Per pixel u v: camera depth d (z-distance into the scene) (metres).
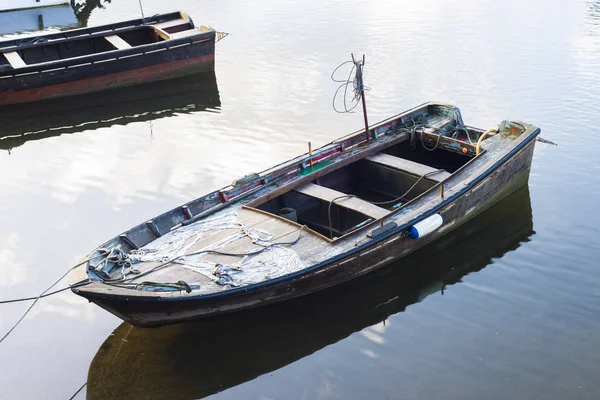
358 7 25.70
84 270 8.79
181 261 9.45
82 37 20.39
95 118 17.83
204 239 9.98
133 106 18.41
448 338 9.47
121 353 9.36
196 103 18.22
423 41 21.33
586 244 11.40
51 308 10.34
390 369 8.95
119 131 16.89
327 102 17.53
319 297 10.16
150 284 8.80
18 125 17.48
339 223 11.52
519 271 10.84
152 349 9.43
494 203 12.51
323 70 19.50
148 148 15.75
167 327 9.76
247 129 16.38
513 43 20.84
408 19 23.77
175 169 14.59
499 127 13.03
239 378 8.92
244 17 24.95
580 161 14.04
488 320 9.79
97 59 18.64
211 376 8.95
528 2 25.41
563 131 15.30
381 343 9.45
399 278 10.78
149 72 19.53
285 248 9.76
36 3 27.88
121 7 27.73
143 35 21.47
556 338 9.34
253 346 9.47
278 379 8.89
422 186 11.72
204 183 13.92
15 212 13.15
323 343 9.50
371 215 10.45
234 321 9.78
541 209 12.48
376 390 8.59
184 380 8.88
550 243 11.48
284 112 17.14
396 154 13.44
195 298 8.68
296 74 19.39
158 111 17.97
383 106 16.95
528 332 9.48
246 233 10.09
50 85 18.42
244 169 14.41
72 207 13.27
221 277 9.07
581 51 19.94
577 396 8.32
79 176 14.54
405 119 13.59
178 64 19.70
